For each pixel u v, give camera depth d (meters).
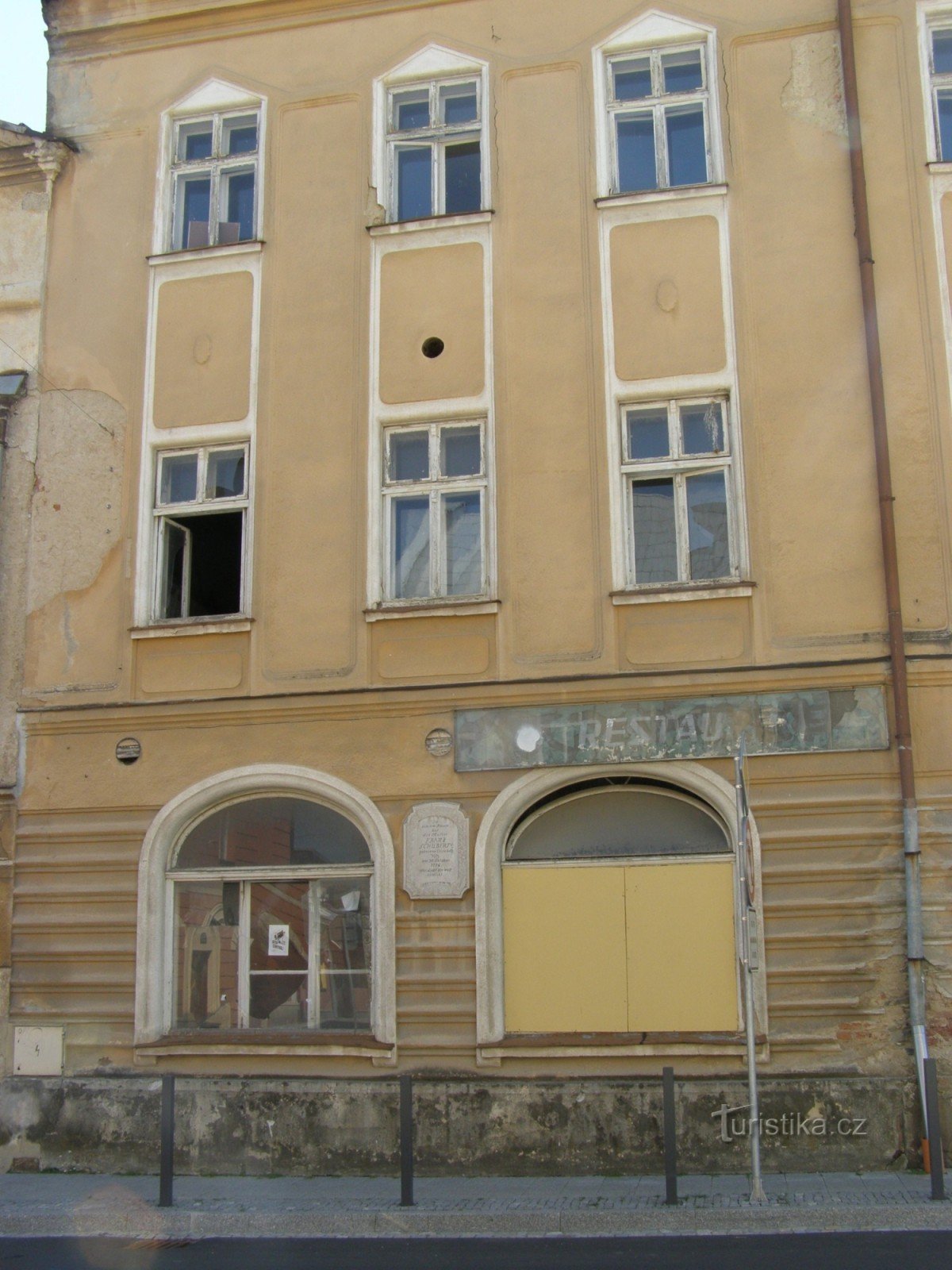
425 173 14.38
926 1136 11.10
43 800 13.55
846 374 12.69
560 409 13.20
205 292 14.35
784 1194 10.33
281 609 13.41
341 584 13.33
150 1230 10.39
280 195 14.41
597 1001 12.14
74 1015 13.03
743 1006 11.80
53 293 14.80
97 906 13.23
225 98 14.85
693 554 12.85
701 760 12.22
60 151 14.98
